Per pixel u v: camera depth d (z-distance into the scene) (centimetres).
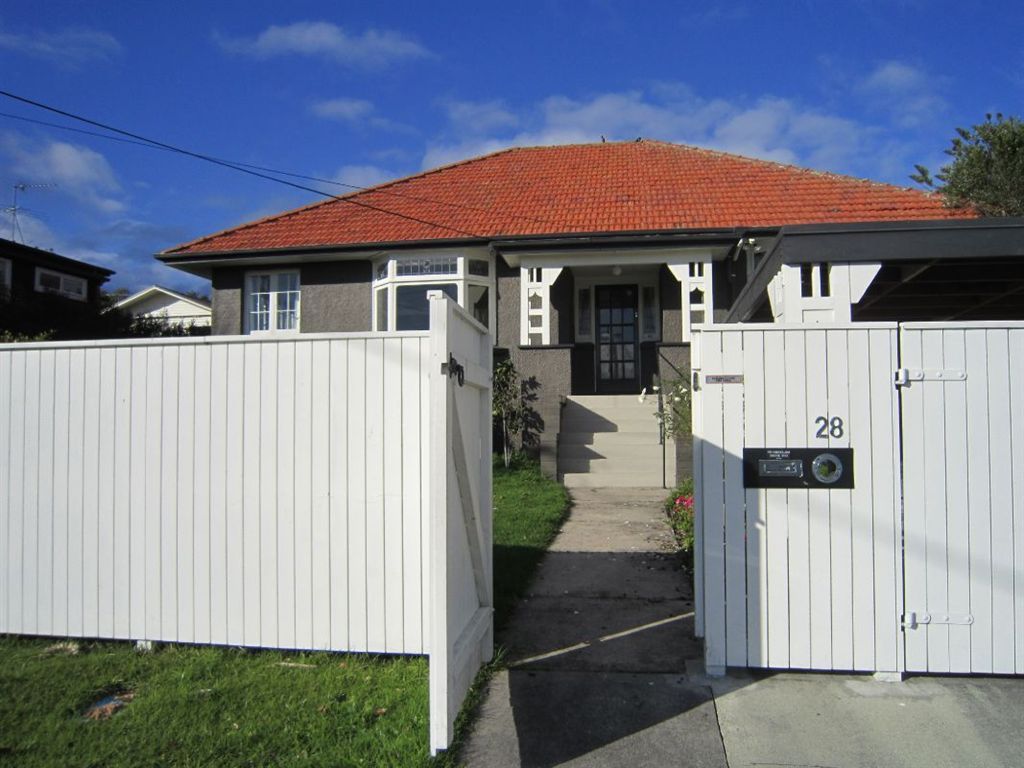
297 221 1595
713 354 468
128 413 527
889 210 1355
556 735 397
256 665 486
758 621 459
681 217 1373
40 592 534
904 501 450
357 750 375
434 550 373
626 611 588
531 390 1284
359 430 497
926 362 452
